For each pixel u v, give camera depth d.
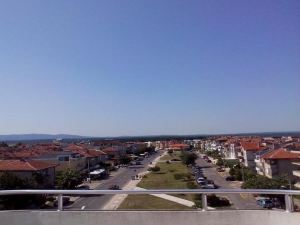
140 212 5.47
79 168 73.44
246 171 63.59
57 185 51.84
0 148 87.19
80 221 5.48
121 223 5.45
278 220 5.18
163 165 97.31
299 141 91.69
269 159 56.28
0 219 5.51
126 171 82.81
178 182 60.34
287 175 50.56
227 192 5.20
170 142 195.50
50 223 5.51
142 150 143.62
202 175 72.00
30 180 38.91
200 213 5.41
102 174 72.00
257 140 98.19
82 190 5.30
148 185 56.78
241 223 5.33
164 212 5.44
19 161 50.41
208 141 161.50
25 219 5.52
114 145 135.00
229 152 103.12
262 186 42.72
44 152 72.69
